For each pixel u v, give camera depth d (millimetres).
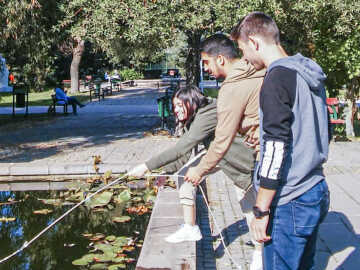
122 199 6984
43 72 35000
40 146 11422
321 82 2670
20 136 13297
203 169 3660
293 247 2633
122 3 11711
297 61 2592
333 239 4957
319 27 11867
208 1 11383
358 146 10906
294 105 2531
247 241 5055
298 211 2604
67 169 8406
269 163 2494
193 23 11266
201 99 4207
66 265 4711
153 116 18672
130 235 5586
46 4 12594
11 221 6176
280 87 2506
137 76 45969
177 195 5891
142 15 11461
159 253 4090
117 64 47062
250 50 2734
